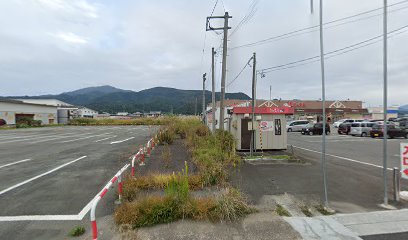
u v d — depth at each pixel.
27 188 6.56
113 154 11.78
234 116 12.99
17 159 10.66
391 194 6.16
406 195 6.01
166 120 23.41
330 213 5.00
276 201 5.65
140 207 4.64
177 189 5.27
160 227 4.37
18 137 21.25
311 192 6.29
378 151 13.84
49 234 4.19
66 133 25.95
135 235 4.11
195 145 12.24
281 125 12.98
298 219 4.71
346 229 4.34
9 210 5.14
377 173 8.38
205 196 5.76
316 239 4.03
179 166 8.89
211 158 8.78
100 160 10.28
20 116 42.09
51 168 8.85
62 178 7.51
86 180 7.29
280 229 4.34
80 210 5.14
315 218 4.75
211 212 4.64
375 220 4.68
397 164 10.04
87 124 47.19
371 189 6.56
